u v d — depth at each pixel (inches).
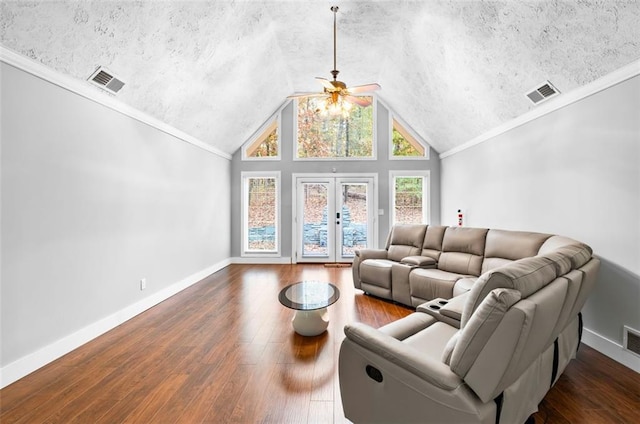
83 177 101.4
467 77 139.6
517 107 130.9
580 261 70.0
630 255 86.4
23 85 82.1
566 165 109.7
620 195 89.0
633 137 85.2
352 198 236.5
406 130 235.9
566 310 59.7
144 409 67.7
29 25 77.5
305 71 197.8
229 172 231.9
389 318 122.6
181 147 163.9
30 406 68.7
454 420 45.3
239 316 124.0
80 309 99.4
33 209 84.7
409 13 132.8
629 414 66.2
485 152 166.9
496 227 157.2
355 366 58.6
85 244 101.9
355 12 136.6
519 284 46.3
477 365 44.4
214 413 66.4
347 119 236.7
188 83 137.9
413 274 132.0
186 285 167.0
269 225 238.5
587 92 98.9
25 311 82.2
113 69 104.5
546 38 97.9
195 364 86.7
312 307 95.4
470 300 51.6
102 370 83.7
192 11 109.9
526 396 55.7
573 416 65.7
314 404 69.3
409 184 237.0
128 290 122.3
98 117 107.5
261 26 142.1
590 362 88.1
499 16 104.0
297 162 235.3
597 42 86.9
